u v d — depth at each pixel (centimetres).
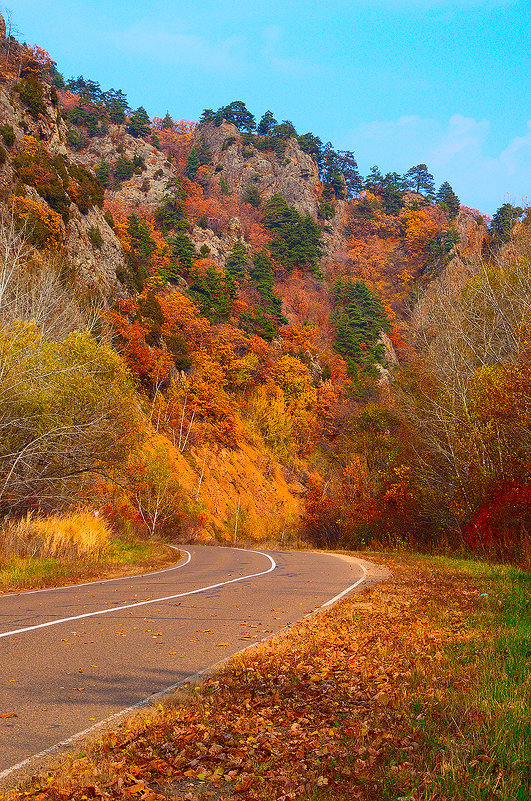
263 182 18338
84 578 1525
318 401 9444
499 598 1121
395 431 4609
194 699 567
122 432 2652
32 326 2266
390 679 627
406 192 19625
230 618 980
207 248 12456
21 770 411
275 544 4838
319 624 926
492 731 442
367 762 409
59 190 6384
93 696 570
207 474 6831
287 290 13600
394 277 15225
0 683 595
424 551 2953
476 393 2566
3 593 1222
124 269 7562
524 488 2288
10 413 2138
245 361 8894
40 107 7281
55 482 2373
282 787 388
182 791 394
